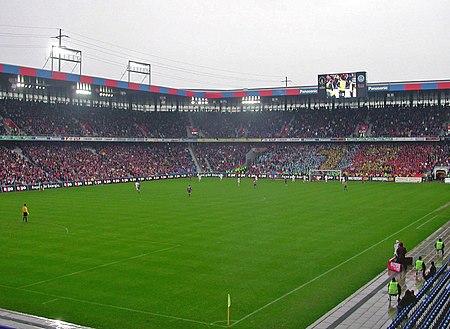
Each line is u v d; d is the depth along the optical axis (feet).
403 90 325.62
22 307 75.31
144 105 408.67
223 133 397.80
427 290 78.59
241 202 203.00
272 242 122.31
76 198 219.20
